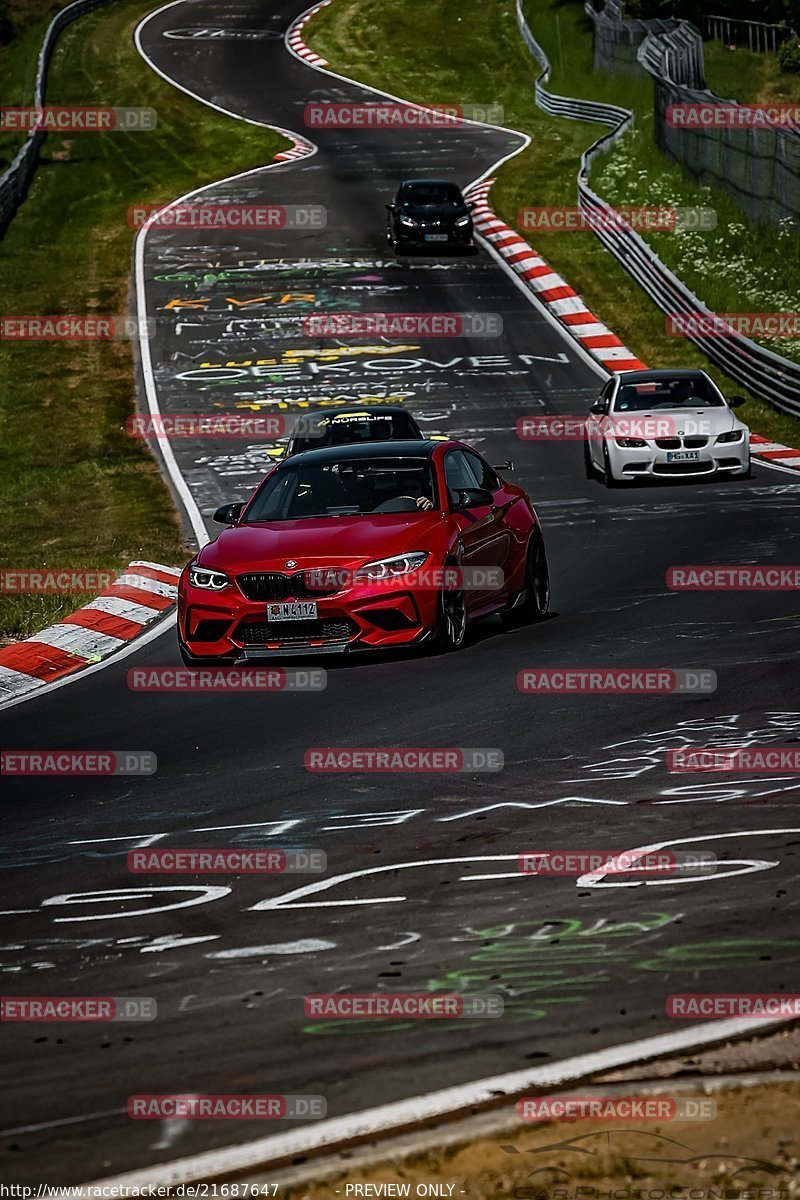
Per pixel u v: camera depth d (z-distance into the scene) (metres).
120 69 92.62
